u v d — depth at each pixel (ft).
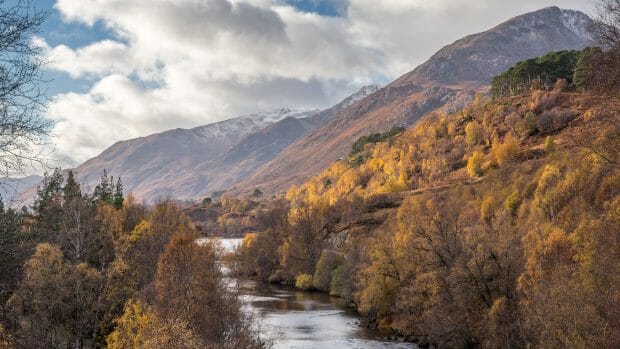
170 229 231.30
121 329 134.31
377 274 228.22
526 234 184.44
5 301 67.36
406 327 197.57
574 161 221.87
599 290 104.47
